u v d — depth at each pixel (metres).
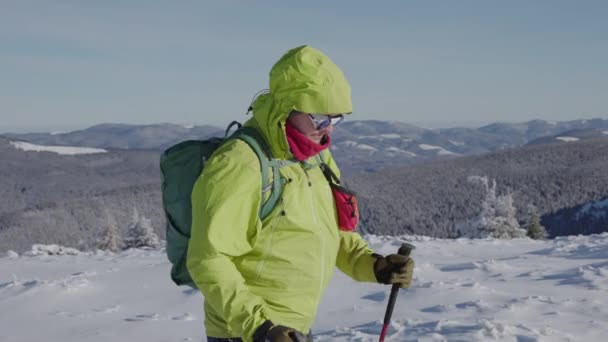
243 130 2.00
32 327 6.07
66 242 140.12
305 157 2.02
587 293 5.93
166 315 6.32
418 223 137.12
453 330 4.29
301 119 1.99
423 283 6.44
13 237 140.75
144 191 164.75
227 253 1.88
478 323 4.33
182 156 2.05
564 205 129.62
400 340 4.22
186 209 2.02
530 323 4.54
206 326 2.13
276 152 1.99
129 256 11.84
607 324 4.50
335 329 4.86
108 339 5.44
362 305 5.99
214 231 1.84
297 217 1.99
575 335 4.18
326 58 2.02
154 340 5.34
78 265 10.53
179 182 2.03
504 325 4.24
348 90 2.02
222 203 1.85
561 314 4.87
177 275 2.08
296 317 2.03
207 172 1.90
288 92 1.95
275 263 1.98
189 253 1.89
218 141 2.08
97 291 7.60
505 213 30.11
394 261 2.31
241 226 1.88
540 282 6.66
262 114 2.00
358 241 2.41
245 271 1.99
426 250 10.18
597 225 105.06
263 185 1.92
